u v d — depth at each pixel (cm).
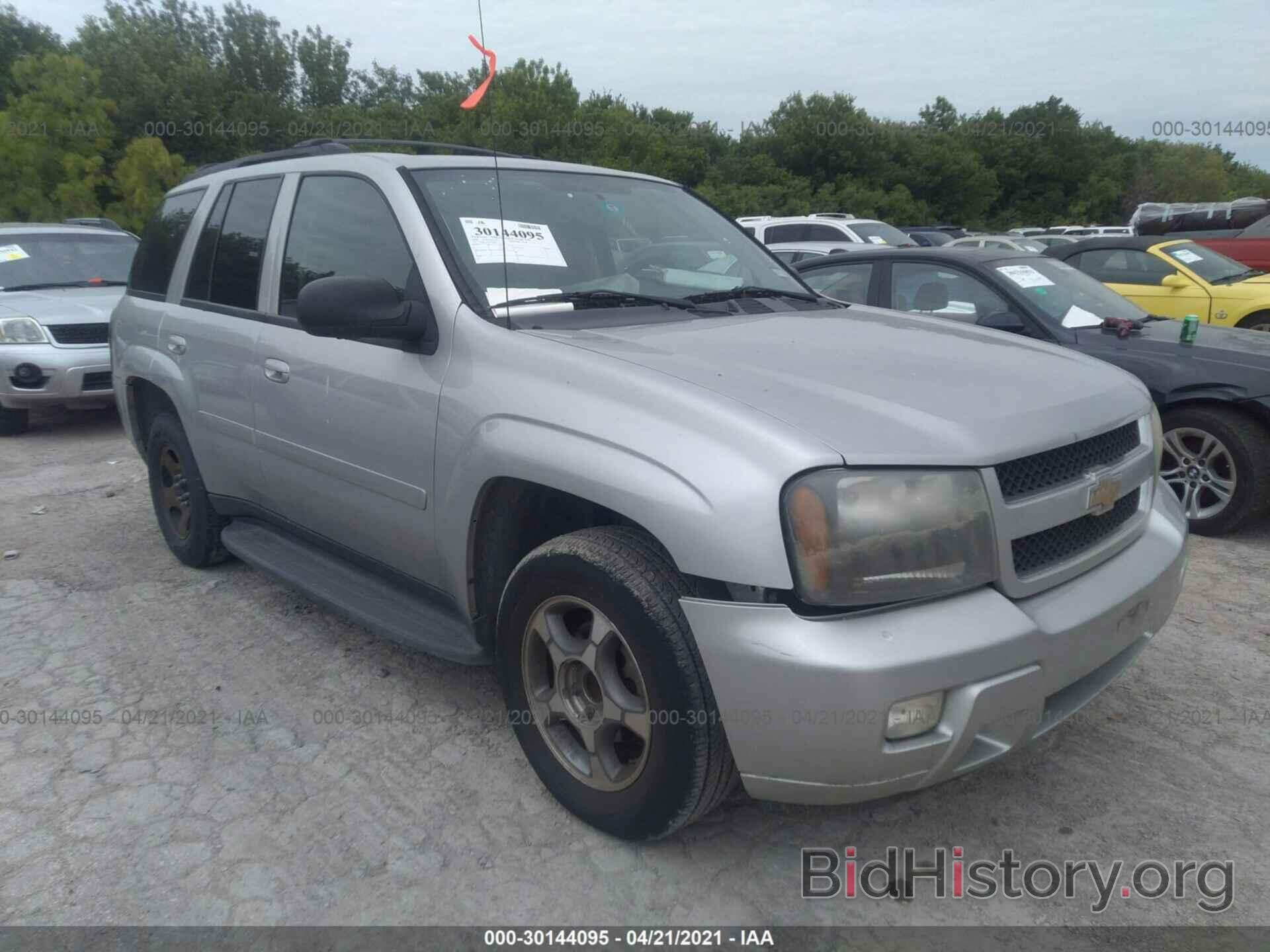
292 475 354
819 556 206
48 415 916
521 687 273
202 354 399
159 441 460
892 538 210
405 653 378
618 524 261
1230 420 500
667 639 223
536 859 255
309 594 349
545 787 278
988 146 5509
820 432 217
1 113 2109
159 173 2173
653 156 3891
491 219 320
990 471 222
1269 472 494
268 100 3441
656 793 236
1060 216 5656
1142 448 280
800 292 378
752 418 221
